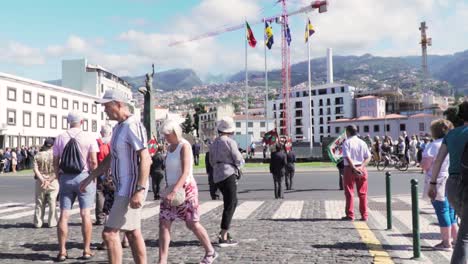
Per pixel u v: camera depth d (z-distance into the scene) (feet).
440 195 20.02
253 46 168.35
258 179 69.21
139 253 14.40
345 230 25.36
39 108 182.50
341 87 431.43
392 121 340.80
